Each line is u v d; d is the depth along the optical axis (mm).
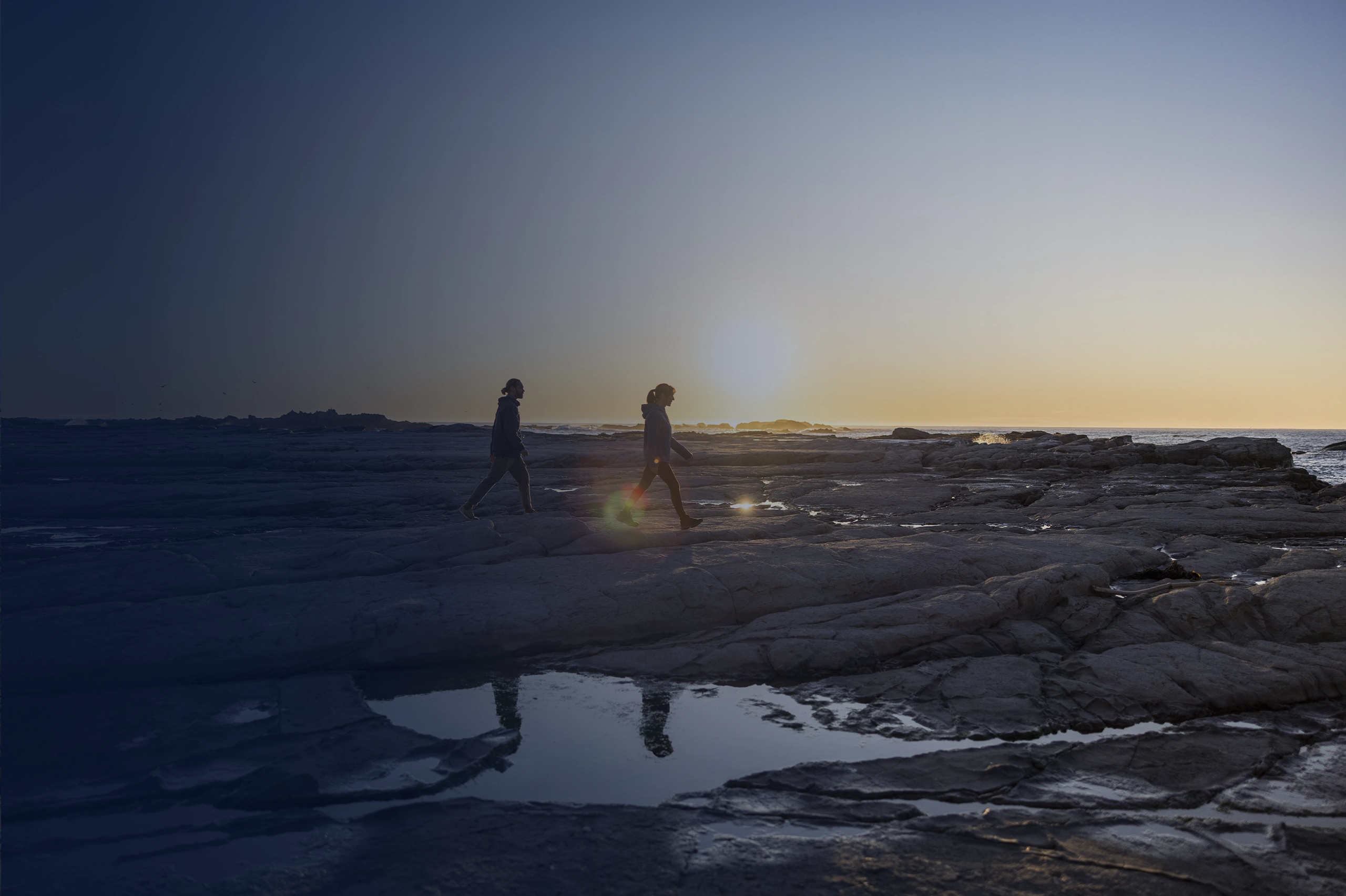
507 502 13570
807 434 79375
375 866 2705
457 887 2572
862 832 2965
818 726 4156
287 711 4297
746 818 3094
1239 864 2701
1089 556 7461
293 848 2836
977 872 2660
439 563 7551
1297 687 4566
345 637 5320
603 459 25438
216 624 5465
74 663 4848
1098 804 3209
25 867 2676
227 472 22000
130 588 6566
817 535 9461
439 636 5414
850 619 5738
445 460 24469
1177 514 11836
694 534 8930
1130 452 25094
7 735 3893
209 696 4570
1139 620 5777
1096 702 4402
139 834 2947
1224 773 3514
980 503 14586
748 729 4109
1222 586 6102
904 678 4867
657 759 3717
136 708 4328
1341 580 6102
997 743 3908
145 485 16766
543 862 2734
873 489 17047
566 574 6773
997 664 5062
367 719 4188
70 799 3230
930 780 3443
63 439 43031
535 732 4082
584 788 3383
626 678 4996
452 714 4355
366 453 27969
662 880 2615
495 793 3326
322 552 7684
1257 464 25750
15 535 10500
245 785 3365
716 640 5641
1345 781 3418
